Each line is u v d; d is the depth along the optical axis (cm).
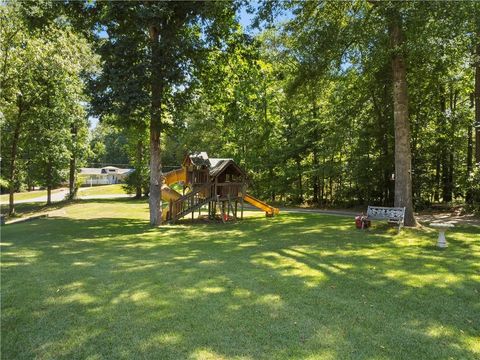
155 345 383
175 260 778
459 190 1912
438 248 899
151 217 1503
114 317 455
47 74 2033
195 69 1525
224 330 418
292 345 384
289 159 2666
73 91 2227
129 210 2242
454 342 396
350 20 1285
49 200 2945
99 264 737
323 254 833
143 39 1406
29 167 2658
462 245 937
